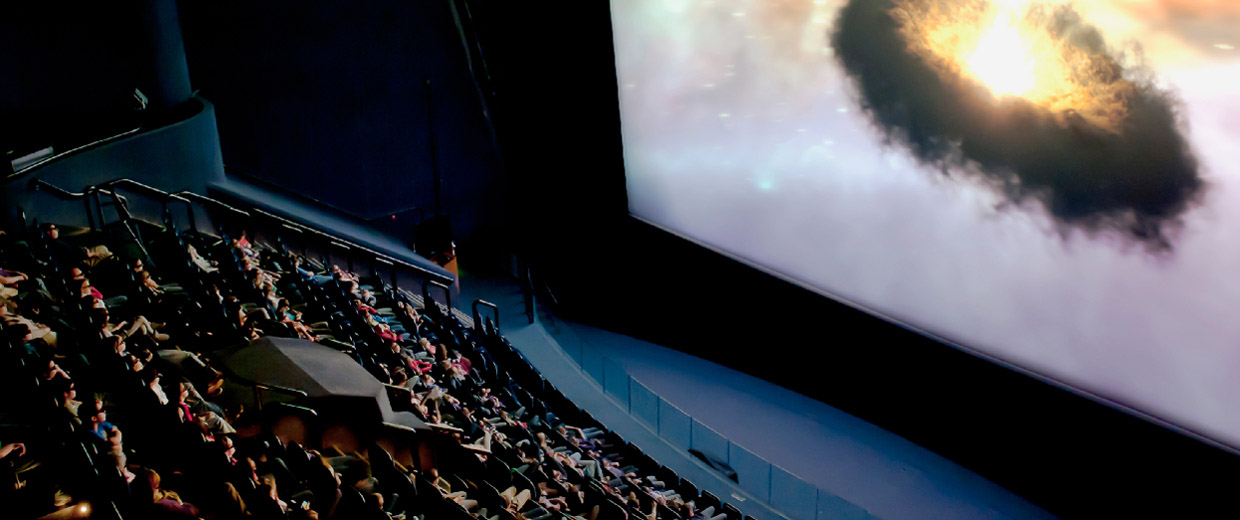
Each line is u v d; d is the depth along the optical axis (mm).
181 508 6348
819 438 14719
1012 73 11742
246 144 16922
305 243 14422
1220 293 10727
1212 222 10570
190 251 11039
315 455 7727
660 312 17078
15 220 10516
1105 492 12422
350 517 7363
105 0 12688
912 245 13422
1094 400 12070
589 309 18125
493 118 18578
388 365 10992
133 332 8734
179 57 13641
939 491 13625
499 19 17219
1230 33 9977
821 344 14922
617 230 17000
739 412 15383
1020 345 12688
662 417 14859
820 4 13367
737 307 15781
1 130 12234
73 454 6484
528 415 12250
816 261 14539
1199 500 11523
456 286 16734
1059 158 11617
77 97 12781
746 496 12664
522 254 18984
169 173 12930
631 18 15344
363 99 17750
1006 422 13219
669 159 15766
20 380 7223
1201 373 11094
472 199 19328
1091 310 11867
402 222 18750
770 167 14648
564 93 16797
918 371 13859
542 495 9648
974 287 12922
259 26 16484
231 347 9344
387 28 17594
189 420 7434
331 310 11672
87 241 10938
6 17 12070
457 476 9164
